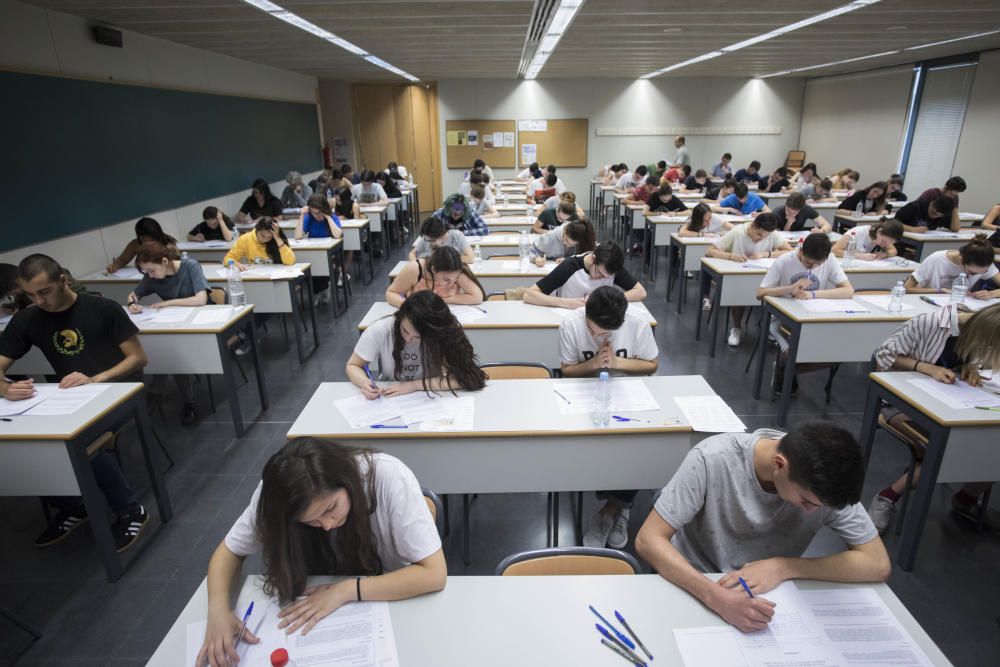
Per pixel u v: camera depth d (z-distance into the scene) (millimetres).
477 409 2162
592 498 2773
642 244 7871
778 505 1367
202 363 3213
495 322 3141
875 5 4879
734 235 4832
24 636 2012
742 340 4832
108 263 4922
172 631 1215
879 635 1177
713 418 2084
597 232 10203
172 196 5949
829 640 1167
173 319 3264
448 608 1263
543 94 11938
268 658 1135
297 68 8969
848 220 6988
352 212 7121
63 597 2182
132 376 2701
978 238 3484
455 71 9875
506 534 2514
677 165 11203
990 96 7988
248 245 4574
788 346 3377
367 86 11781
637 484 2131
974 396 2193
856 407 3609
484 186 6852
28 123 4074
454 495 2797
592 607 1268
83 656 1928
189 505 2738
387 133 12109
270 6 4363
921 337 2426
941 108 8914
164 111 5812
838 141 11492
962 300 3414
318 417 2113
